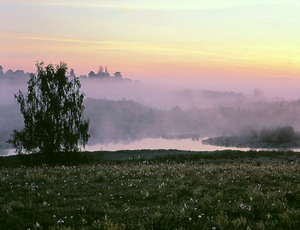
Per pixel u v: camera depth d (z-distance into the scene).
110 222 8.79
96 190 13.72
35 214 9.97
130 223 8.98
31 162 42.09
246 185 13.82
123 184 14.84
